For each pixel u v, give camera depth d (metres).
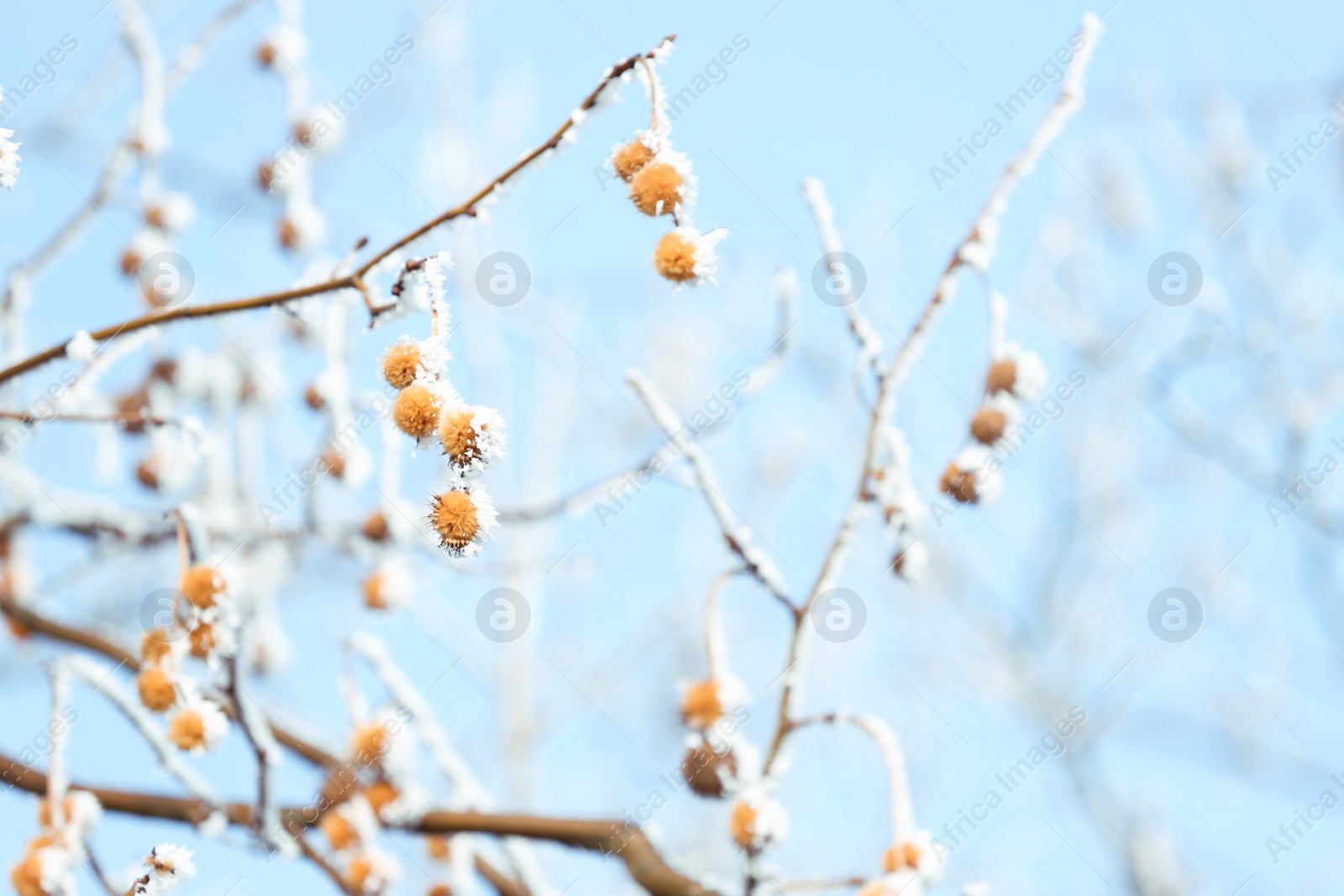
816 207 3.17
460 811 3.55
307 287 2.43
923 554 3.05
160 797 3.34
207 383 5.12
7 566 4.66
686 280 2.32
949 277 3.12
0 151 2.14
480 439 2.18
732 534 3.02
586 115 2.33
